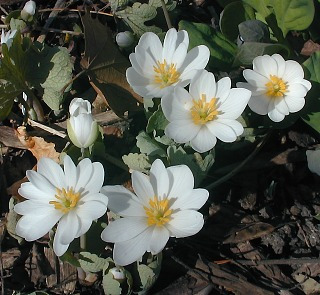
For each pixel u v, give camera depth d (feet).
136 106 0.89
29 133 0.90
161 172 0.67
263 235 0.83
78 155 0.81
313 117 0.85
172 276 0.80
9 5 1.04
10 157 0.91
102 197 0.65
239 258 0.82
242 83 0.80
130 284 0.73
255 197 0.86
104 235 0.65
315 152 0.82
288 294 0.78
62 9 1.01
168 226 0.66
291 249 0.83
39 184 0.68
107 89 0.88
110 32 0.92
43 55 0.91
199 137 0.73
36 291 0.76
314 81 0.84
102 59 0.88
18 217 0.82
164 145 0.83
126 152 0.88
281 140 0.90
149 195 0.67
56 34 1.01
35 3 1.00
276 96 0.80
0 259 0.82
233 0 0.93
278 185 0.88
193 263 0.81
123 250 0.65
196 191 0.67
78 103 0.77
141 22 0.96
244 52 0.83
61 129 0.92
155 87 0.78
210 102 0.74
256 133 0.86
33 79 0.91
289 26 0.88
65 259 0.74
